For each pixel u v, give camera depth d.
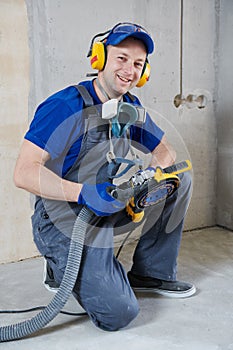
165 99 3.01
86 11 2.65
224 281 2.37
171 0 2.92
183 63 3.05
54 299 1.81
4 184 2.59
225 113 3.18
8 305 2.13
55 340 1.83
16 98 2.54
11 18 2.46
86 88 1.89
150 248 2.18
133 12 2.80
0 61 2.46
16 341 1.83
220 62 3.17
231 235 3.13
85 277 1.81
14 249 2.68
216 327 1.91
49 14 2.55
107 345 1.79
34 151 1.75
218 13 3.12
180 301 2.15
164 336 1.85
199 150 3.21
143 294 2.23
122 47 1.78
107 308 1.81
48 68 2.60
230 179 3.21
